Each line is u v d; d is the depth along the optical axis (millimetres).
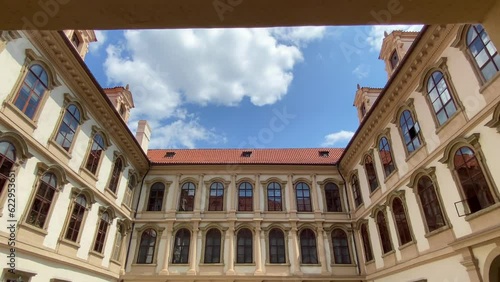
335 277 20125
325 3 2643
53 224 13461
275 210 22766
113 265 19031
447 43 12484
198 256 20938
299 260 20797
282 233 21953
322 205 22984
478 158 10797
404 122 15492
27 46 12312
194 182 23672
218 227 21812
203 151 28000
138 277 19891
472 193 11109
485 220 10438
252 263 20750
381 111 17125
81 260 15422
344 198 23203
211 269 20500
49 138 13367
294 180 23953
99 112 17172
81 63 14586
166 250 20875
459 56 11875
